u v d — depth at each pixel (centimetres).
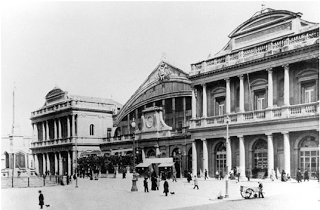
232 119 4809
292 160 4197
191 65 5459
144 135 6912
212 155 5159
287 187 3478
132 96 8025
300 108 4094
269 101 4397
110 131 8819
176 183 4544
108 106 8925
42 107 9638
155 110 6712
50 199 3581
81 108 8431
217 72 5034
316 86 4119
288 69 4253
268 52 4381
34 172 8556
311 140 4084
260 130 4444
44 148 9400
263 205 2498
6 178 6562
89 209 2709
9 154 8594
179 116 6850
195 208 2472
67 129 8606
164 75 7075
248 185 3831
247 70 4669
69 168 8419
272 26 4625
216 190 3528
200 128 5203
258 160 4616
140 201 2980
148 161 5816
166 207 2575
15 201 3525
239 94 4903
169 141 6356
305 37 4106
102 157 7012
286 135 4178
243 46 4962
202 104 5369
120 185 4709
